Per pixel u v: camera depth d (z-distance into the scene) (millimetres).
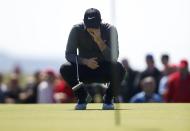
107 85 25547
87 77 25266
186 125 17375
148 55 43938
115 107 25766
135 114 21891
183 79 42438
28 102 47125
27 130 16328
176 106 26922
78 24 25344
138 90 44312
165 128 16453
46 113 22969
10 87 50000
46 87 45000
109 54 25000
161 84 43750
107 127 16891
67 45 25359
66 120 19500
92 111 23625
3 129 16625
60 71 25312
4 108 26734
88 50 25328
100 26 24938
